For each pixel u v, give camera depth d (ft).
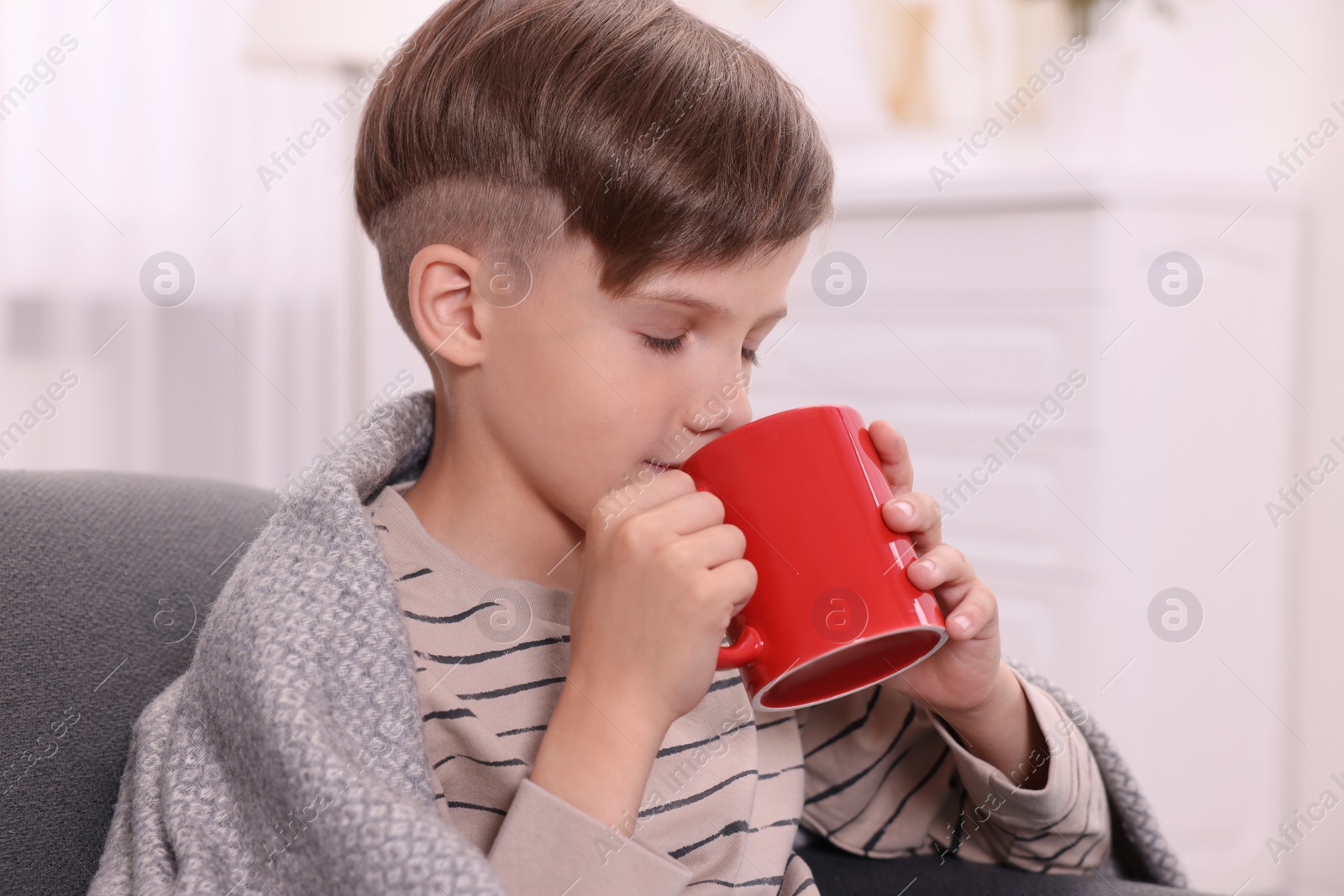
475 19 2.15
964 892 2.40
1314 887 6.24
